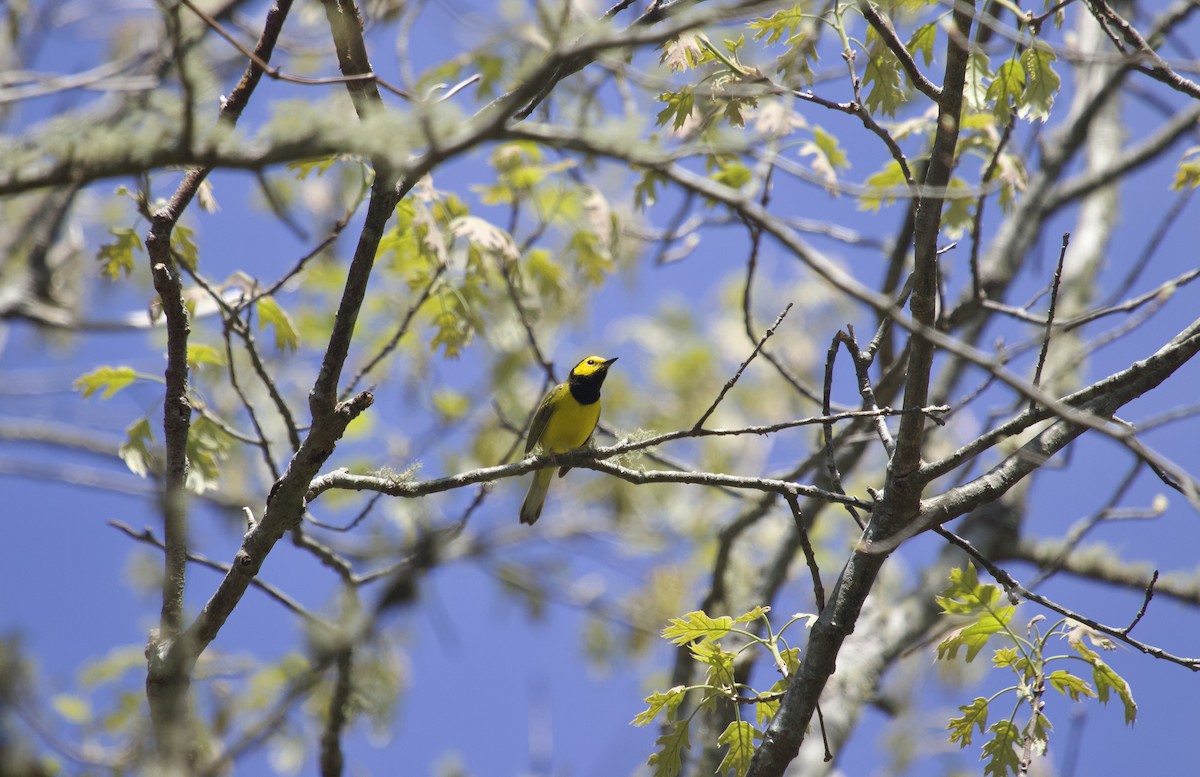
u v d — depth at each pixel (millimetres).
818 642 7855
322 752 10797
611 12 7832
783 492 8047
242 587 7684
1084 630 7855
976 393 9711
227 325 9461
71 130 4531
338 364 7223
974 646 8008
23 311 14703
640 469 8469
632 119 4582
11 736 7832
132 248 10461
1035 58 8797
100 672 13008
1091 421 4684
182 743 7574
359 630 10578
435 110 4480
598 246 13414
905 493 7840
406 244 12258
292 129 4441
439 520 16844
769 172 10648
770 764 7695
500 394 19234
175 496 7930
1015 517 13570
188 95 4273
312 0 13992
